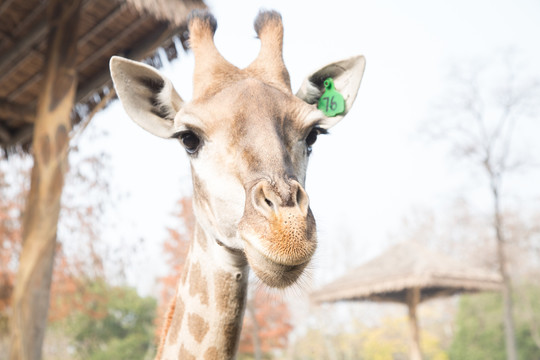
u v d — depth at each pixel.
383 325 36.22
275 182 1.94
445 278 14.63
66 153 6.03
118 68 2.48
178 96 2.59
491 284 15.16
